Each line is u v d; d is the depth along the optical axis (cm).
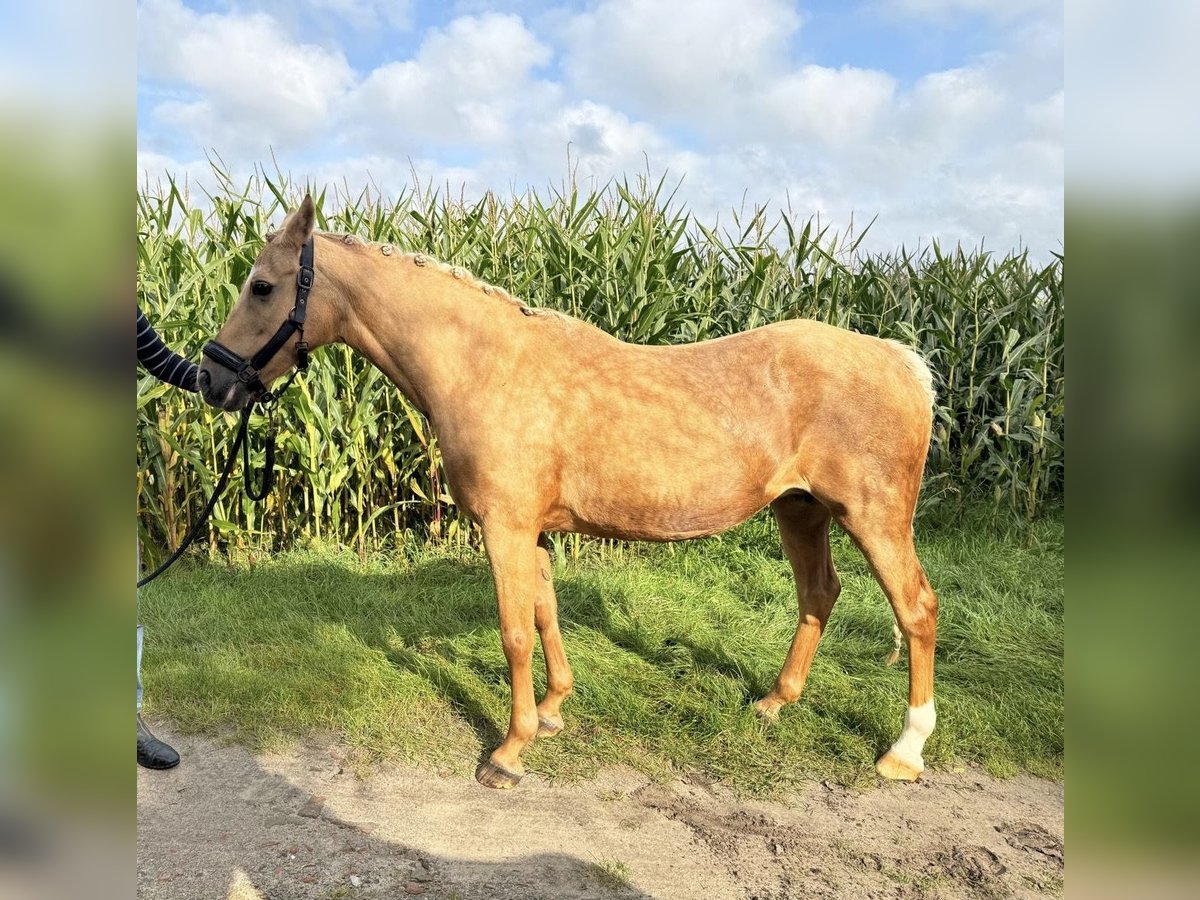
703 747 283
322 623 383
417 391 261
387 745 282
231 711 301
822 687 325
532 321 258
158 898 200
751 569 477
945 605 416
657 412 247
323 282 256
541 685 327
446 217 510
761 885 212
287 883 208
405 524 523
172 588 425
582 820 242
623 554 495
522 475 248
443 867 217
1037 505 558
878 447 251
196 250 475
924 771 273
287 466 488
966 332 578
